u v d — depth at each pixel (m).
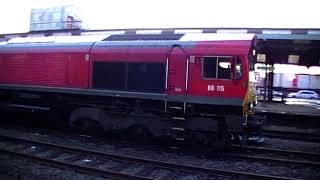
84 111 15.30
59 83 15.83
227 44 12.96
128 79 14.30
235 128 12.91
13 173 10.48
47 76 16.19
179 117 13.69
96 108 15.08
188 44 13.41
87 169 10.69
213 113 13.32
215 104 13.02
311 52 27.72
